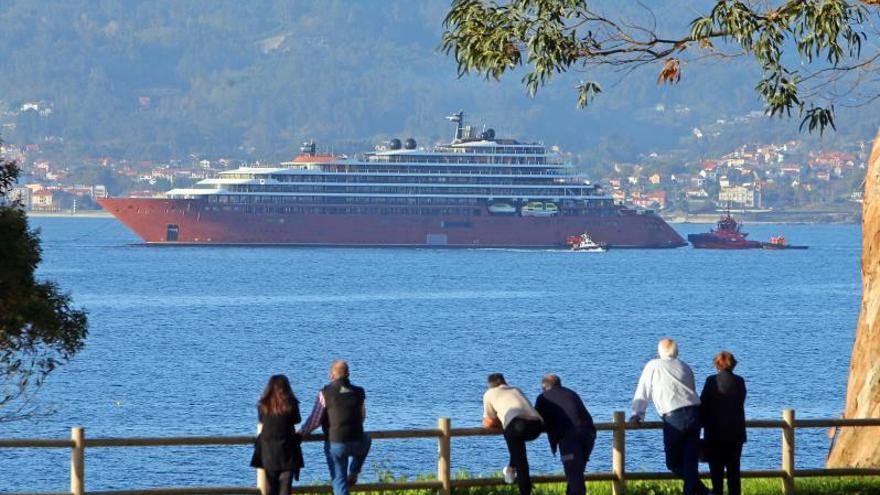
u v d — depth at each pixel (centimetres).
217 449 16538
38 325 7831
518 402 6625
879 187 9194
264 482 6431
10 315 7600
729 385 6881
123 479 14838
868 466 8888
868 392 9000
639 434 17650
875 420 7375
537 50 8912
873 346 9044
